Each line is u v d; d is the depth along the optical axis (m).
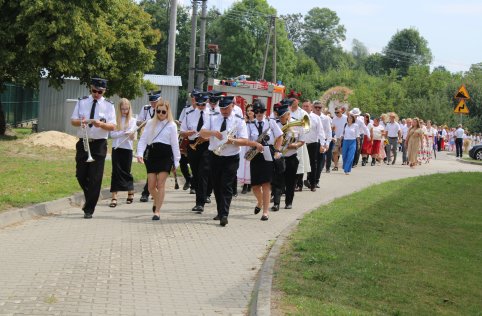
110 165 18.78
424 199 15.33
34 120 45.47
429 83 71.50
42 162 18.36
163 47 76.25
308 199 15.34
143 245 9.60
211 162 11.55
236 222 11.83
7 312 6.39
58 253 8.88
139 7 33.88
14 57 26.17
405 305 7.02
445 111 59.50
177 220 11.78
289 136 12.82
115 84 32.06
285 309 6.42
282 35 78.50
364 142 26.08
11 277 7.61
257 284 7.59
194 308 6.86
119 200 14.06
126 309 6.68
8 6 26.12
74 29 26.23
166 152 11.66
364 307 6.79
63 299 6.88
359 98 58.56
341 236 10.16
